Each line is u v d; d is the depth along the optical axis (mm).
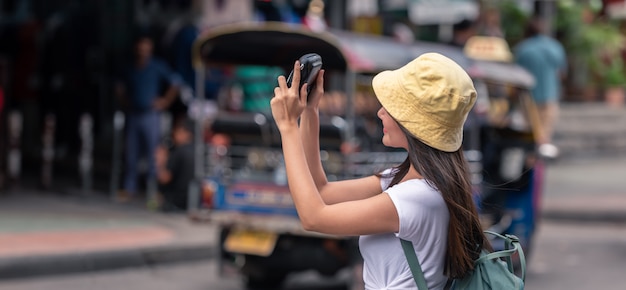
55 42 17641
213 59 10102
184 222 13188
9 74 16016
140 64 14539
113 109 16734
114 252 10938
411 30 19953
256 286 10117
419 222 3787
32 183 16234
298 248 9352
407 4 19203
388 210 3783
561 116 22625
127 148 14711
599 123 23109
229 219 9508
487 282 3875
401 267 3840
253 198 9430
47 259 10438
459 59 10281
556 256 12555
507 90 11289
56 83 17688
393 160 9539
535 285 10680
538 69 16219
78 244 11242
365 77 9836
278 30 9227
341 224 3781
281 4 16625
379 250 3863
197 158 9766
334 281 10656
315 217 3787
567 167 20922
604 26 24672
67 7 17703
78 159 17109
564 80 25047
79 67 17375
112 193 14742
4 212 13438
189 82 15742
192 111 13695
